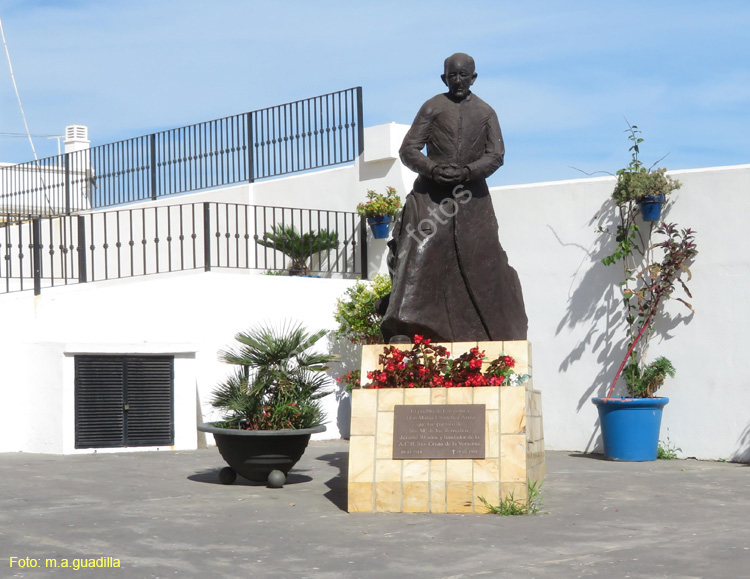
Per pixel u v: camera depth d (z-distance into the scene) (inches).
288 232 554.9
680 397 447.2
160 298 464.1
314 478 355.6
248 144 607.8
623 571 211.8
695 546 236.7
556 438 478.3
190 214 636.1
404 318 333.7
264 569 215.5
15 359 430.3
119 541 241.8
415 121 341.4
